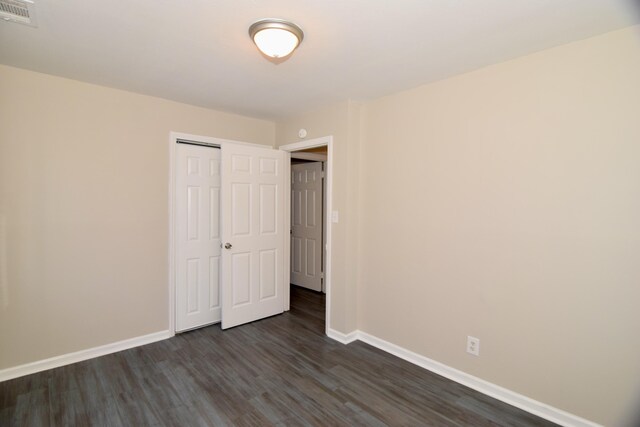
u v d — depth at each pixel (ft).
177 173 10.59
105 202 9.27
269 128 12.81
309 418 6.70
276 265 12.57
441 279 8.44
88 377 8.14
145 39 6.39
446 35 6.13
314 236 15.99
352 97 9.77
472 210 7.84
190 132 10.71
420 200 8.86
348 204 10.12
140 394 7.46
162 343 10.09
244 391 7.61
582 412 6.38
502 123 7.32
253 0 5.06
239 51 6.88
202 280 11.27
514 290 7.20
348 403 7.21
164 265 10.36
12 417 6.64
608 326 6.09
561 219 6.57
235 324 11.37
